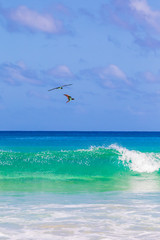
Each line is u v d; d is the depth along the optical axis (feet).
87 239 26.25
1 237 26.68
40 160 87.04
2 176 67.82
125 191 50.49
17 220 32.04
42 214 34.45
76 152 101.14
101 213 35.06
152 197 44.73
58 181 62.39
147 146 196.65
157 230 28.76
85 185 57.47
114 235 27.27
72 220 32.12
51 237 26.78
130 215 34.17
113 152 99.91
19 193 48.14
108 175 71.92
